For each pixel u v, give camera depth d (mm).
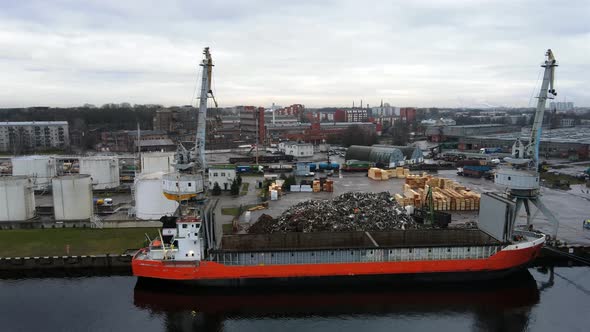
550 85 51875
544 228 63406
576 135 188625
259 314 41312
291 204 80062
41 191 91875
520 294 45062
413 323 39656
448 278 46656
